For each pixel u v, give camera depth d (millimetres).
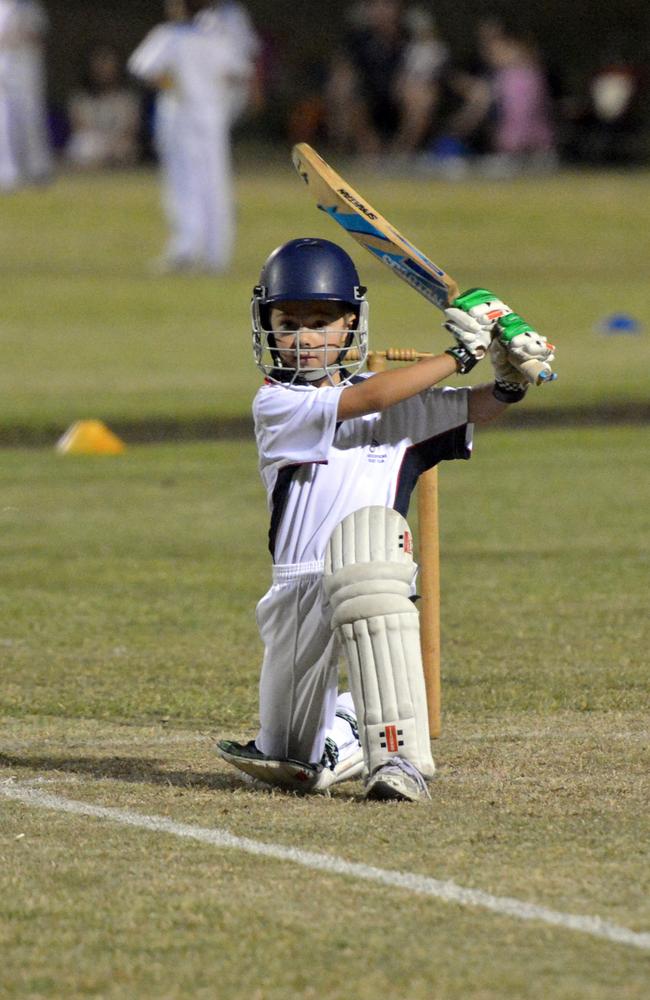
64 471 39531
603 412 47656
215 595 27188
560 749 18312
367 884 13742
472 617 25234
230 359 56094
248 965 12109
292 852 14641
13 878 14031
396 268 17062
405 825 15469
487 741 18703
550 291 73500
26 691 21359
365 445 17016
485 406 16953
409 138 121188
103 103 120625
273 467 16875
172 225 84125
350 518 16500
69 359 55781
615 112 120188
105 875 14102
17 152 93875
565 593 26844
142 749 18719
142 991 11727
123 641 24109
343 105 122938
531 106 116688
